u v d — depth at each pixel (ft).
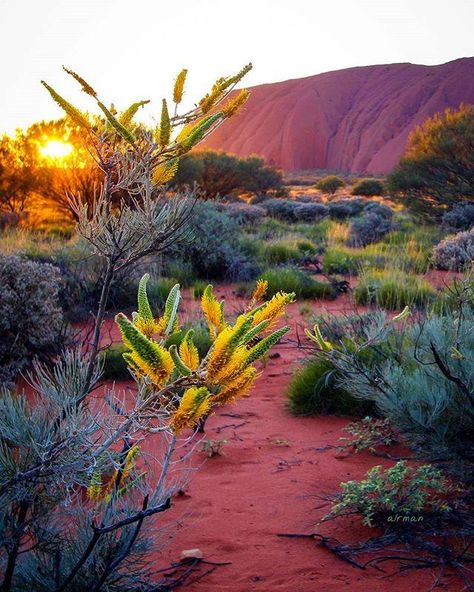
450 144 77.82
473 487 12.69
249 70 6.49
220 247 44.75
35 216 71.72
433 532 11.40
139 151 7.04
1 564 8.32
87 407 8.36
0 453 7.55
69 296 31.24
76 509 8.66
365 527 11.87
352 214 96.43
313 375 18.81
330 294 38.60
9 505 7.51
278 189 150.92
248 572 10.46
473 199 79.15
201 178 117.08
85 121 7.00
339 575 10.35
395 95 547.08
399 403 13.65
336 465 14.73
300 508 12.67
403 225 75.97
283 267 44.83
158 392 6.15
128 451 7.79
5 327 20.26
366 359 18.70
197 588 9.96
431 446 13.47
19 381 20.63
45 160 71.00
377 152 510.99
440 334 15.76
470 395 12.68
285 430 17.15
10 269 21.26
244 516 12.36
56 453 7.32
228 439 16.42
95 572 8.25
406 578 10.23
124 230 7.73
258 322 5.79
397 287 34.35
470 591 9.80
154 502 7.93
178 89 6.44
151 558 10.85
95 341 8.14
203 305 6.00
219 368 5.35
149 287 34.30
